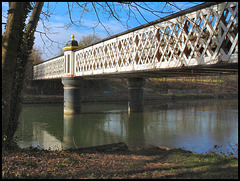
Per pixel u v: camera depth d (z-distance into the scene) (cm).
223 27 951
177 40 1224
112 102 4653
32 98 3925
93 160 735
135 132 1714
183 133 1627
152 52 1462
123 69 1792
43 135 1620
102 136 1592
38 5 830
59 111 3039
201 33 1062
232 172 547
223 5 945
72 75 2642
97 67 2291
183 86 4784
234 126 1881
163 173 570
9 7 681
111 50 1992
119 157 796
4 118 652
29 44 845
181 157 759
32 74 4619
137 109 2809
